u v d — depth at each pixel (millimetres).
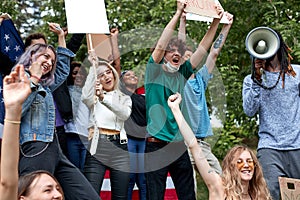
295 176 4793
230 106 9414
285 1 9625
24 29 12594
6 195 2896
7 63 4578
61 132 5070
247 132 9641
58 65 4453
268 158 4777
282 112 4824
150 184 4762
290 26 8836
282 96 4836
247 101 4910
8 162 2861
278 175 4719
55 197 3186
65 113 5051
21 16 12484
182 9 4703
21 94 2842
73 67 5234
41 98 4047
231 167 4273
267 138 4852
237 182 4242
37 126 4035
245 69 9656
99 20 4789
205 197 8164
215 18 5051
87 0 4793
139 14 9766
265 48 4770
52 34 10547
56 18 10812
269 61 4875
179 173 4871
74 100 4836
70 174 4180
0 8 8875
